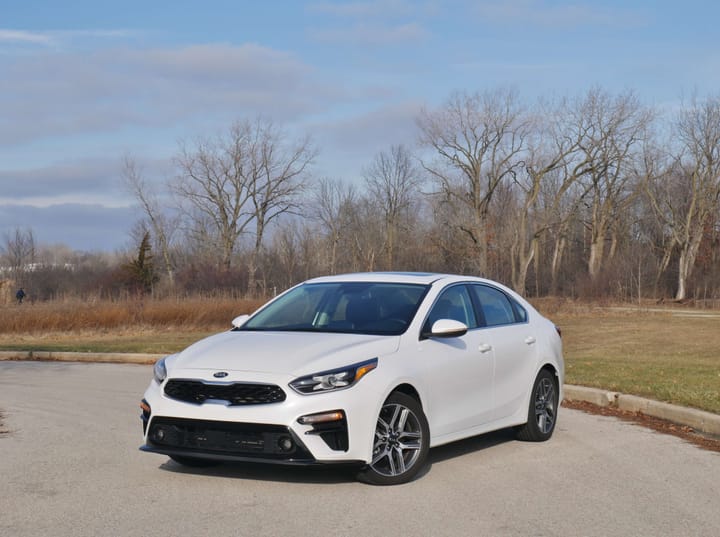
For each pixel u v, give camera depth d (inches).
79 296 1264.8
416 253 2856.8
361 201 2999.5
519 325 360.5
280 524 230.5
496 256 2839.6
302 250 2755.9
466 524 232.2
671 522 237.0
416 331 298.7
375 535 221.3
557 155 2861.7
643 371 590.6
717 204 2810.0
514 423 344.2
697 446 351.3
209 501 254.8
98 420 416.2
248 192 2977.4
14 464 310.0
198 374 268.1
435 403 296.4
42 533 221.8
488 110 2778.1
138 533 221.9
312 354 271.3
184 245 3152.1
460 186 2839.6
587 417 430.3
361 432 263.7
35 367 708.7
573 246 3385.8
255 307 1213.7
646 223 3134.8
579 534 224.8
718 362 701.3
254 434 258.7
